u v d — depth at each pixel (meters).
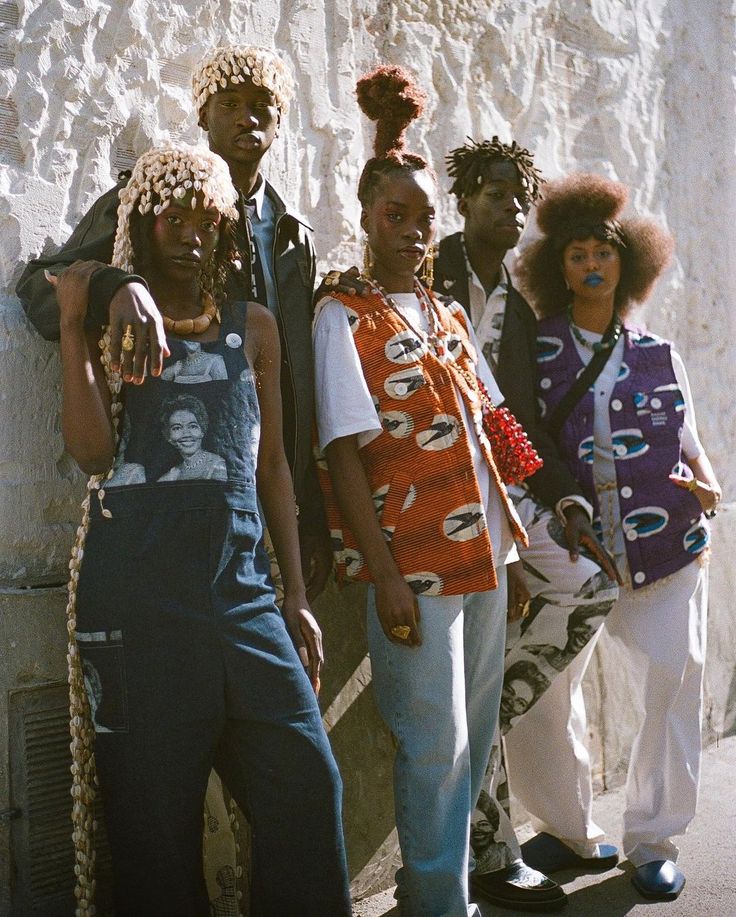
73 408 2.07
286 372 2.54
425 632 2.53
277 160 3.00
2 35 2.46
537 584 3.01
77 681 2.20
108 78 2.62
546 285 3.34
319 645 2.31
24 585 2.48
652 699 3.14
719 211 4.34
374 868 3.12
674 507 3.12
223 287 2.39
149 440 2.12
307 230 2.82
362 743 3.10
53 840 2.49
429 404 2.55
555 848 3.23
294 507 2.37
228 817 2.61
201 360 2.18
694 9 4.29
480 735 2.83
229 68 2.46
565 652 3.02
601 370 3.15
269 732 2.15
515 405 3.05
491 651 2.78
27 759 2.45
